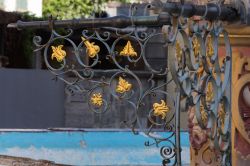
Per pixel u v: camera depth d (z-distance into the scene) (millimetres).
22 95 20797
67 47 9594
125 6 22609
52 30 5684
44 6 29781
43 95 20812
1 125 20562
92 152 10555
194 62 4844
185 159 9375
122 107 19000
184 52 4660
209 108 4941
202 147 6105
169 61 4562
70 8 28953
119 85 5734
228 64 5156
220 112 5160
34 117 20812
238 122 5797
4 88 20594
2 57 21656
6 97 20625
